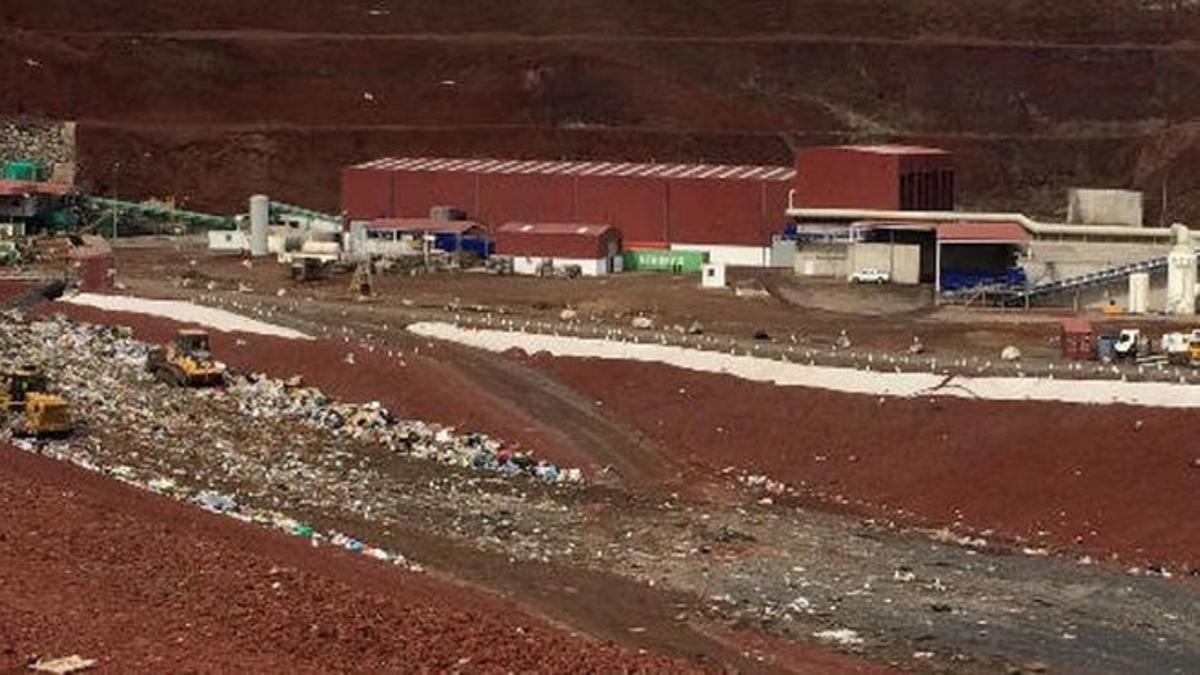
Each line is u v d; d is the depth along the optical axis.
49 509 109.94
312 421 197.88
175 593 95.31
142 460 166.50
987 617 137.75
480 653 93.75
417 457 186.50
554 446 192.75
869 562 153.75
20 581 92.25
